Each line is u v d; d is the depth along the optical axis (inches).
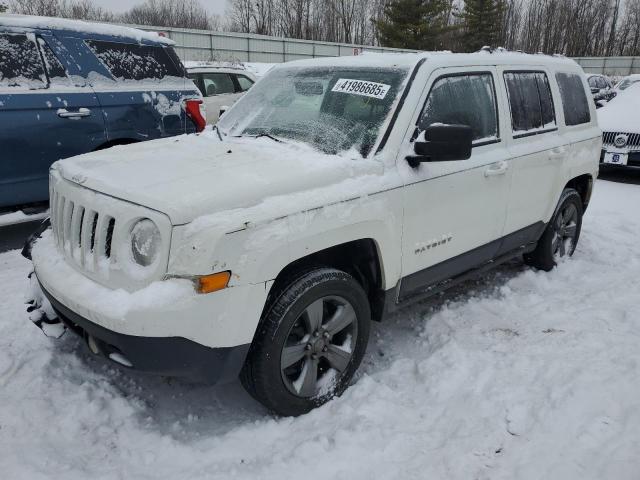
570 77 188.1
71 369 124.0
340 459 96.5
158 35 243.8
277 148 122.6
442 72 133.1
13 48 195.0
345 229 107.1
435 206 128.0
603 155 349.7
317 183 105.8
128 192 96.8
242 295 92.8
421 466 95.2
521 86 161.2
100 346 99.8
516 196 156.2
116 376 122.4
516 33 2674.7
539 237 178.9
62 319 109.0
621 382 114.8
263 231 94.4
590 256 204.8
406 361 131.5
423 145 117.1
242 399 117.1
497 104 149.5
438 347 136.4
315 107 135.1
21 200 197.3
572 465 92.7
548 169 168.1
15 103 190.5
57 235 114.3
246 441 102.3
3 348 131.1
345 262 122.9
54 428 104.4
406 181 119.3
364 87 130.9
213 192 94.8
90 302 93.5
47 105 198.5
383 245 116.3
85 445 100.9
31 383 117.6
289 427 106.1
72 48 210.5
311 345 107.9
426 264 131.1
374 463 96.0
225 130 143.9
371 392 116.6
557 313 153.5
